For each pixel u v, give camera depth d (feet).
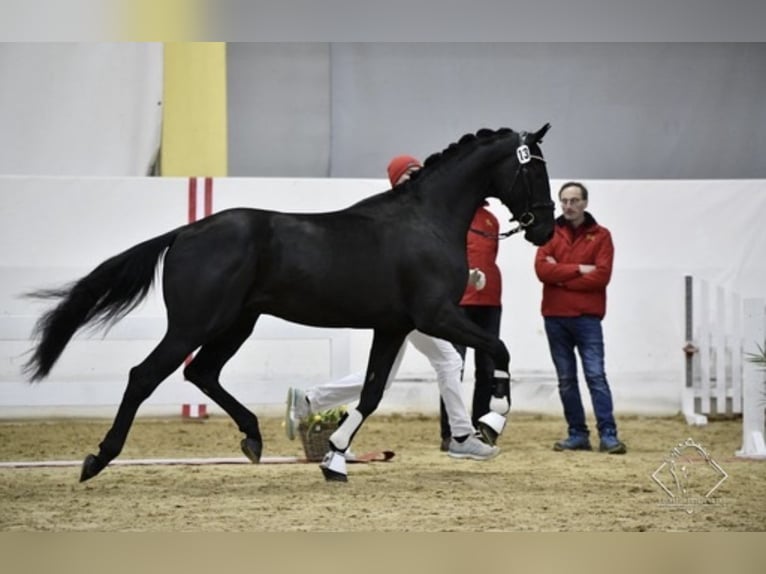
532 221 30.45
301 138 50.24
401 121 50.55
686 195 46.98
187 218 44.93
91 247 44.47
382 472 32.01
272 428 44.06
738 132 51.65
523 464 34.19
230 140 49.98
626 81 51.26
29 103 48.24
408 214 29.01
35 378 28.22
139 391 27.32
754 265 46.98
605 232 38.24
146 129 49.06
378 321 28.60
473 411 37.17
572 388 38.27
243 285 27.45
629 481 30.42
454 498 27.25
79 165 48.55
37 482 30.25
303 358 45.21
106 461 27.63
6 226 44.09
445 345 32.60
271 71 50.01
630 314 46.70
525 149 30.17
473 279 33.40
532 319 46.29
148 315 42.60
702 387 45.52
